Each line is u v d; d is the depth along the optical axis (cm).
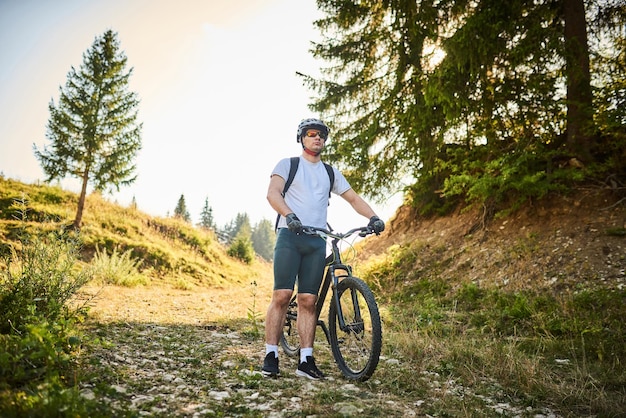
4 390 214
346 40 1127
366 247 1204
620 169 743
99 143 1714
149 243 1620
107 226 1702
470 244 852
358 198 370
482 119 775
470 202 971
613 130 691
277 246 344
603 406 287
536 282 645
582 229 704
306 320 343
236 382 299
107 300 693
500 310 583
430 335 496
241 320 593
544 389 318
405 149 959
